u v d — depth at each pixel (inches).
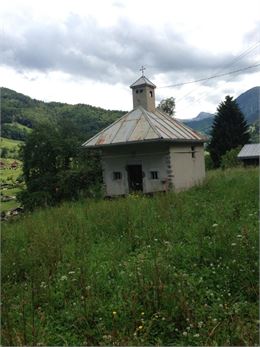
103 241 362.9
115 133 810.2
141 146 793.6
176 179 775.7
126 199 609.9
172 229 358.9
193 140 845.8
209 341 176.4
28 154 1267.2
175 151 791.1
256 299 213.6
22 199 1232.8
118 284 245.0
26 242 375.9
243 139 2311.8
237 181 685.9
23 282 275.0
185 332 183.5
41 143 1250.0
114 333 187.6
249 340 173.3
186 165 834.2
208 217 394.0
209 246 284.0
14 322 209.8
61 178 1122.7
